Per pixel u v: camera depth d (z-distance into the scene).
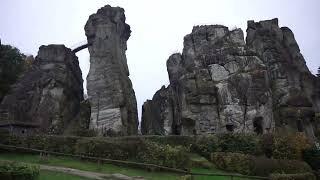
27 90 57.16
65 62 60.34
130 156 36.78
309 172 36.41
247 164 36.22
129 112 56.28
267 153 41.16
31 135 39.12
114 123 52.47
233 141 41.38
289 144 41.00
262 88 52.50
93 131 51.03
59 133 53.31
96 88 54.88
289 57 63.78
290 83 59.62
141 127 62.19
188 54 59.47
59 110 55.44
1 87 63.22
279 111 56.66
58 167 32.62
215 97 52.84
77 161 35.78
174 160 34.91
